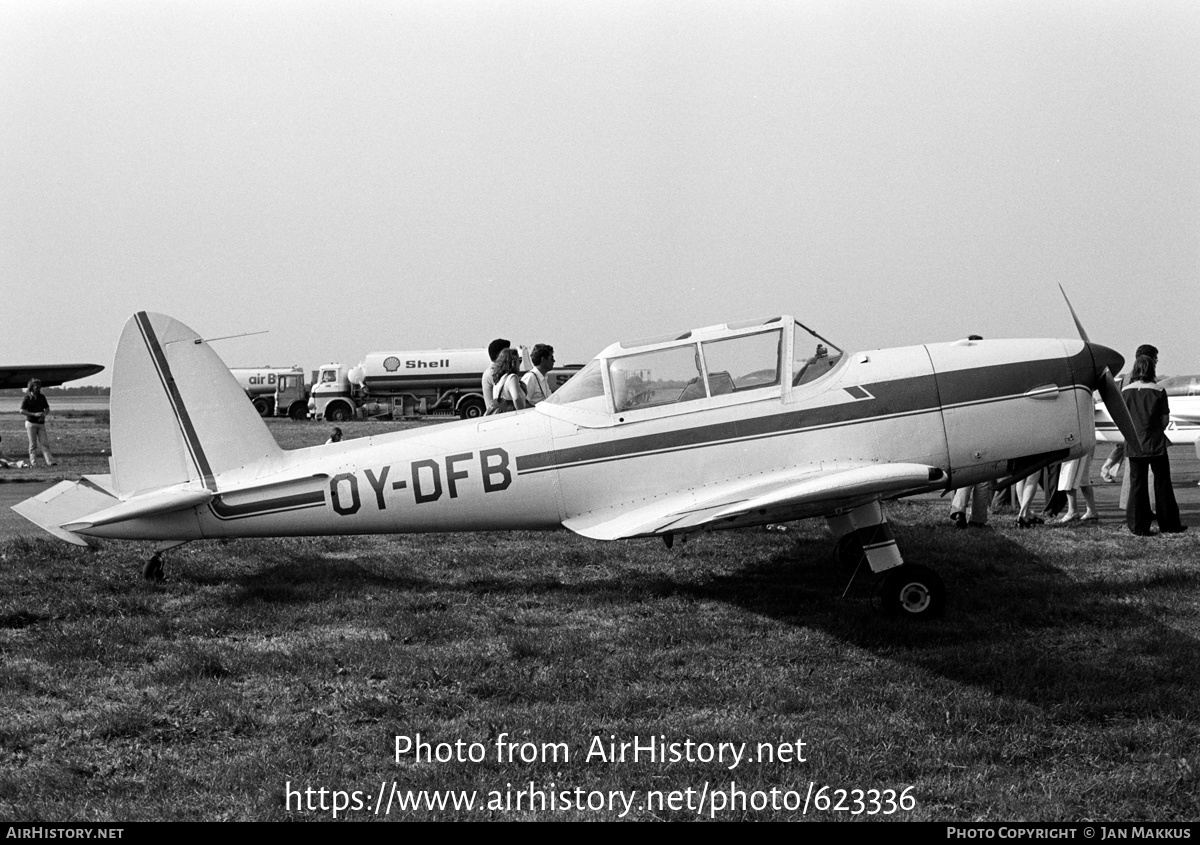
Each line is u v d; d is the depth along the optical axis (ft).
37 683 16.31
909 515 33.76
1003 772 12.84
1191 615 20.07
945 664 16.93
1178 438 56.59
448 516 23.04
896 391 21.95
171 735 14.35
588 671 16.88
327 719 14.90
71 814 11.86
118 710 15.05
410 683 16.40
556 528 23.25
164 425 23.50
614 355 22.62
